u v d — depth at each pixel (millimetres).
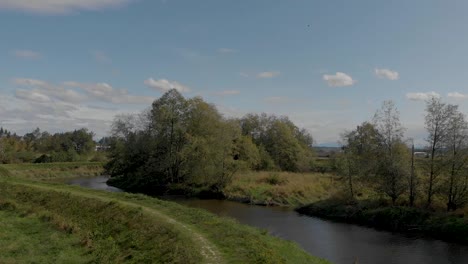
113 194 36906
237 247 18625
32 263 20094
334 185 53875
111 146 91250
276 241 22281
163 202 31891
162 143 67375
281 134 90688
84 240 23938
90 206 31250
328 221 39031
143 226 24344
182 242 19766
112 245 22328
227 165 59031
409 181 39719
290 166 88312
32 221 29500
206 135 62844
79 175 94938
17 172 84438
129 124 84688
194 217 25797
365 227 36156
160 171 66625
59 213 31609
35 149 159625
